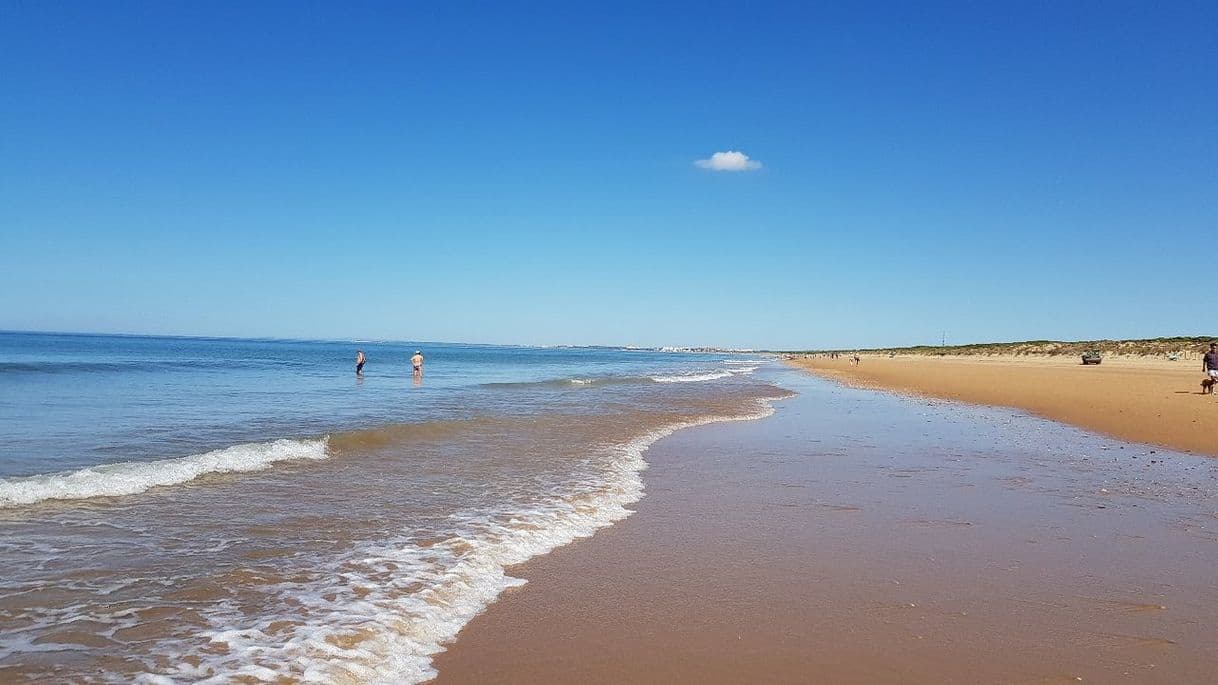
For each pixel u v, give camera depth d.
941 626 5.16
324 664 4.37
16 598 5.26
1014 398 27.48
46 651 4.41
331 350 130.38
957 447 14.42
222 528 7.29
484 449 12.91
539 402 23.22
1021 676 4.38
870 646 4.81
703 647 4.77
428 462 11.42
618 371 59.00
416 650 4.65
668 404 23.66
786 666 4.49
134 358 60.72
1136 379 38.12
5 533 6.88
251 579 5.83
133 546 6.60
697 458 12.68
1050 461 12.69
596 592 5.82
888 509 8.86
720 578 6.21
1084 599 5.74
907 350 171.12
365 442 13.14
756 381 43.19
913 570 6.46
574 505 8.78
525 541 7.20
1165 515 8.62
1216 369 26.55
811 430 17.22
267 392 25.55
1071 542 7.40
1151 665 4.56
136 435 13.52
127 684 4.02
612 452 13.05
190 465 10.05
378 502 8.62
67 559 6.18
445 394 26.08
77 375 33.59
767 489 10.02
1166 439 15.60
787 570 6.44
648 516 8.41
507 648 4.71
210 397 22.70
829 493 9.79
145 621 4.93
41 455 11.14
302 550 6.64
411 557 6.53
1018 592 5.89
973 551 7.07
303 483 9.56
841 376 50.88
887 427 18.02
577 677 4.31
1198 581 6.21
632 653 4.66
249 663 4.33
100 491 8.69
